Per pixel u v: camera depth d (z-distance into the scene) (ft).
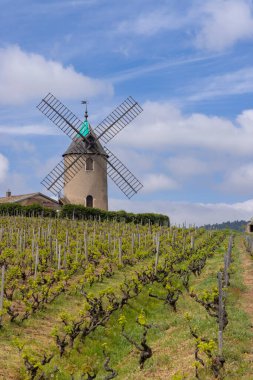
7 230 146.20
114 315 70.13
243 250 157.99
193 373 44.98
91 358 55.62
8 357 50.78
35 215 210.38
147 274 94.89
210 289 83.92
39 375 48.08
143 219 230.89
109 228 178.09
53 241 128.98
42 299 71.10
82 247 121.19
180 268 107.65
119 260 109.91
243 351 49.83
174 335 59.26
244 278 98.48
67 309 73.05
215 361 44.37
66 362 53.16
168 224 239.71
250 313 66.64
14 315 62.49
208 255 132.57
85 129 221.87
